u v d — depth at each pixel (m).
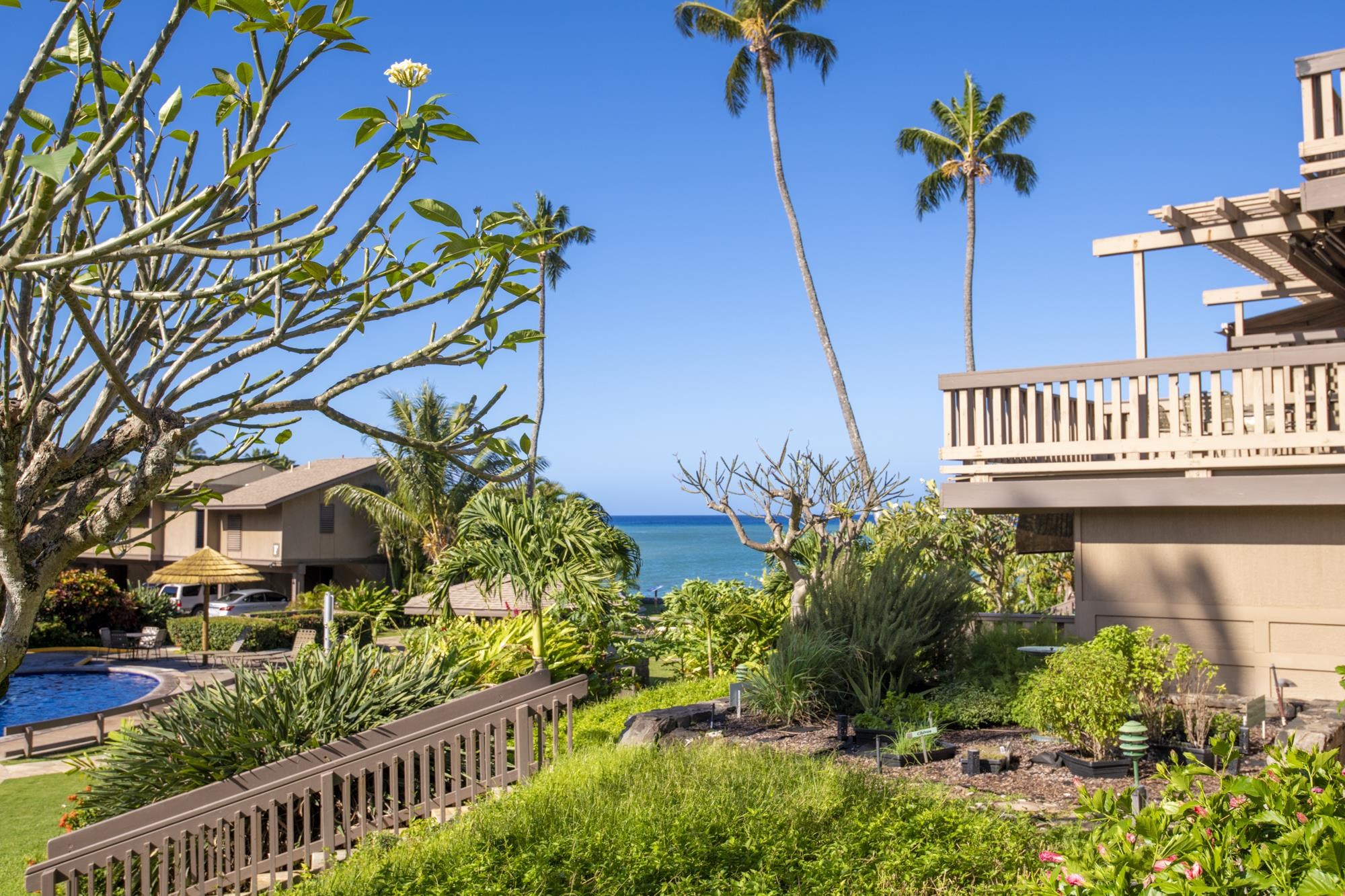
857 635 10.64
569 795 7.79
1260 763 7.69
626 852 6.41
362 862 7.68
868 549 19.61
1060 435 10.24
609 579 16.41
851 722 9.62
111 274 2.67
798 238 30.05
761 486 15.80
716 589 18.88
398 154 2.46
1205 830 3.12
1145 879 3.01
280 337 2.55
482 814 7.87
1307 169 9.20
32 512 2.35
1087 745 8.16
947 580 11.48
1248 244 11.70
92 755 12.95
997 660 10.37
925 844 6.16
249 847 8.88
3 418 2.20
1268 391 9.25
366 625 31.81
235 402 2.49
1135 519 10.27
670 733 9.80
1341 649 9.22
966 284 34.72
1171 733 8.39
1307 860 2.86
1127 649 8.34
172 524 41.78
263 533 39.59
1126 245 10.54
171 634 32.94
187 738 9.79
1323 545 9.37
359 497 38.69
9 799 13.46
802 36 30.78
